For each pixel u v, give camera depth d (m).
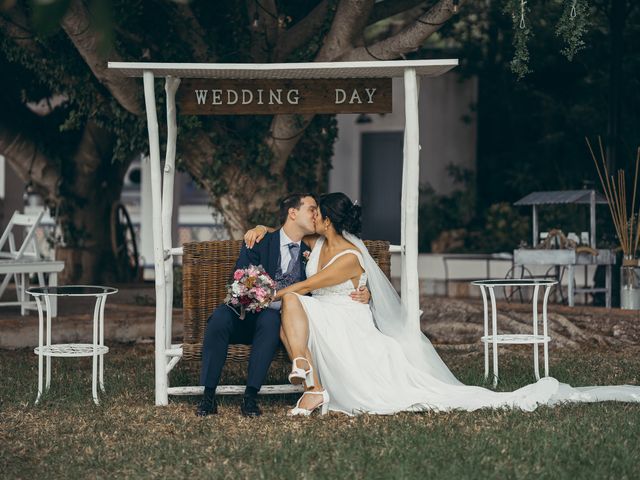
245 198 10.35
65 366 7.61
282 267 5.94
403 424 5.21
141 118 9.68
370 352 5.79
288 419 5.46
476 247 15.56
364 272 5.95
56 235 15.80
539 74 16.31
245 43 10.16
